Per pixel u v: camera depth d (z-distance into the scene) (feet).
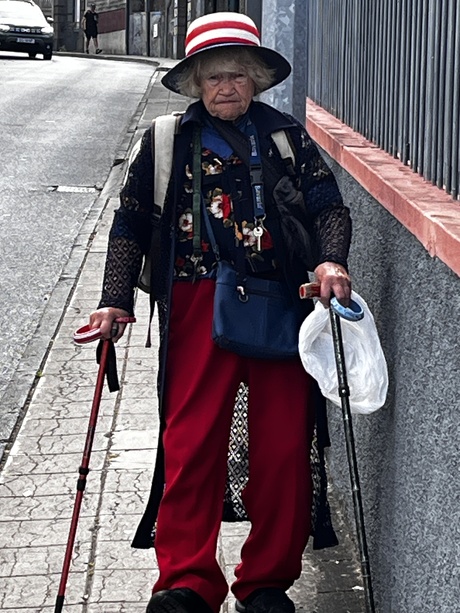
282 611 10.68
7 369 19.97
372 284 11.30
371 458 11.24
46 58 115.55
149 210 10.96
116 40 153.48
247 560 10.91
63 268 27.25
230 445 10.91
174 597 10.29
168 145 10.74
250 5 17.90
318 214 10.76
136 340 20.61
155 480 11.12
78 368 19.60
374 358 10.08
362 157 11.93
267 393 10.66
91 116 59.98
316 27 18.51
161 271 10.89
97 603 12.12
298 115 14.88
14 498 14.65
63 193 37.68
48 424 16.99
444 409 8.31
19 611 12.00
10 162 43.91
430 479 8.71
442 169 9.78
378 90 12.80
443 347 8.36
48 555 13.19
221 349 10.59
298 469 10.59
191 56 10.50
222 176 10.63
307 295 10.11
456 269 7.73
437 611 8.48
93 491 14.75
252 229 10.59
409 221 9.26
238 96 10.59
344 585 11.88
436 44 9.96
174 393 10.80
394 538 10.05
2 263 27.66
